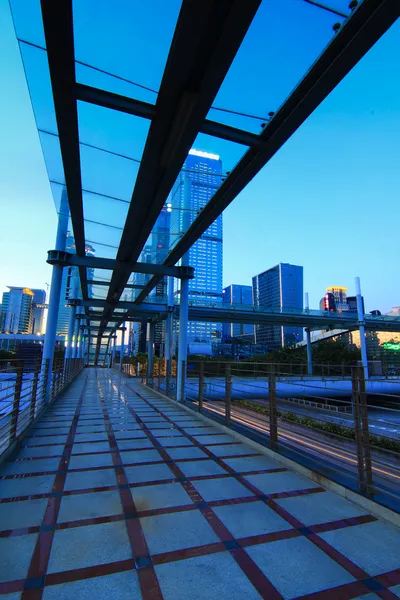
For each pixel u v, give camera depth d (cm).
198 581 235
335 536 295
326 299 10562
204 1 327
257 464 487
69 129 507
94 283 1433
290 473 451
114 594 221
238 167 621
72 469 459
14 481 414
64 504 352
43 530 299
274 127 516
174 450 555
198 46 375
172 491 389
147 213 778
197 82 423
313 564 256
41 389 942
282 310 3158
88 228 934
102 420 804
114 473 445
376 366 3325
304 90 449
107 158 613
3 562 252
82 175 668
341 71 409
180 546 276
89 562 254
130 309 1805
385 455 1055
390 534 300
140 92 457
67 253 1089
